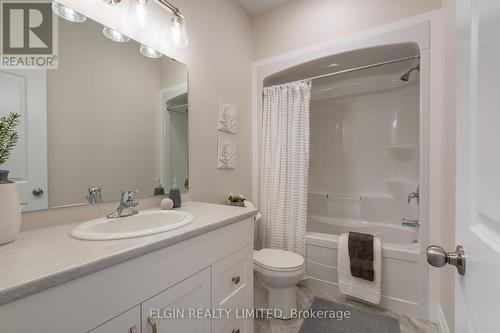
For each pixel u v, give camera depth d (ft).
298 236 6.84
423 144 5.48
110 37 4.03
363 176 9.11
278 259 5.60
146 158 4.60
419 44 5.60
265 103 7.64
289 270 5.16
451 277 4.29
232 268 3.91
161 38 4.84
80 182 3.65
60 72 3.44
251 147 7.88
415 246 5.81
